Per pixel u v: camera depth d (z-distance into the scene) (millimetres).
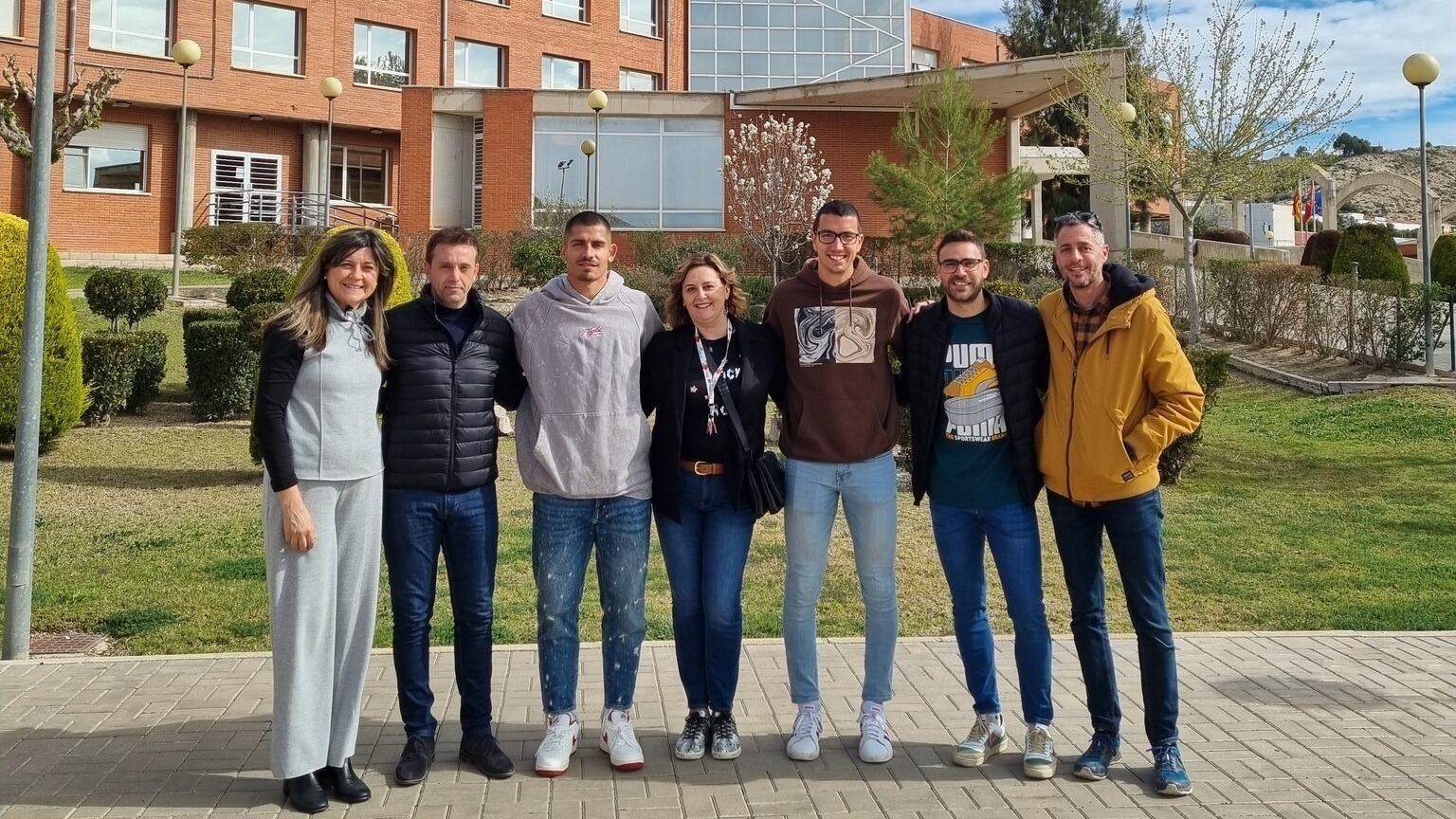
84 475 8992
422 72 30859
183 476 9094
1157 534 3748
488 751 3811
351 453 3596
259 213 28391
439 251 3762
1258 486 9359
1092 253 3723
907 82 23078
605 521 3889
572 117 25297
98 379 11148
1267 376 14430
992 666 4027
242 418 11766
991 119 25688
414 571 3771
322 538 3549
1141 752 4023
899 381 4219
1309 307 14922
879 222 25391
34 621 5488
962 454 3928
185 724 4215
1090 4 40500
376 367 3709
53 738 4051
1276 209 43219
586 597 6125
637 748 3852
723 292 3936
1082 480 3711
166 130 27141
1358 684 4762
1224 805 3574
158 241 27000
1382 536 7637
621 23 35000
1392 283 14117
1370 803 3584
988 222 20641
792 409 4004
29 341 4980
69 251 25547
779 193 20969
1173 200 17766
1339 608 6027
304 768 3459
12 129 19125
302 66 28828
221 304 18688
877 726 3982
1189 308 16750
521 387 4086
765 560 6941
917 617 5844
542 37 33094
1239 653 5211
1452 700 4570
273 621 3506
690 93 25047
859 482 3961
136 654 5109
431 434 3758
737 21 31922
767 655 5156
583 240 3805
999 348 3883
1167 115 17906
